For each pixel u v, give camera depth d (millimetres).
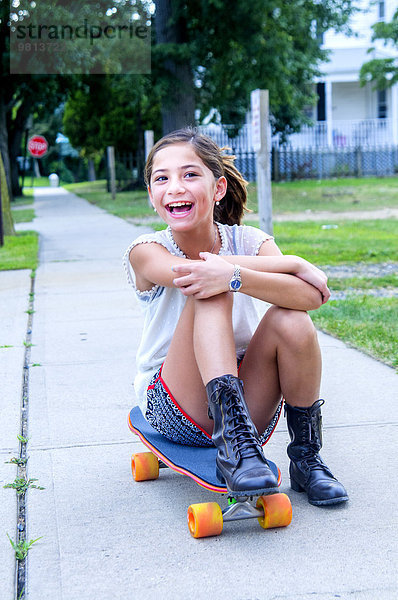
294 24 17797
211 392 2191
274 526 2250
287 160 25219
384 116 28672
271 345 2346
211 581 1959
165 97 17875
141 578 1984
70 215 17469
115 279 7398
